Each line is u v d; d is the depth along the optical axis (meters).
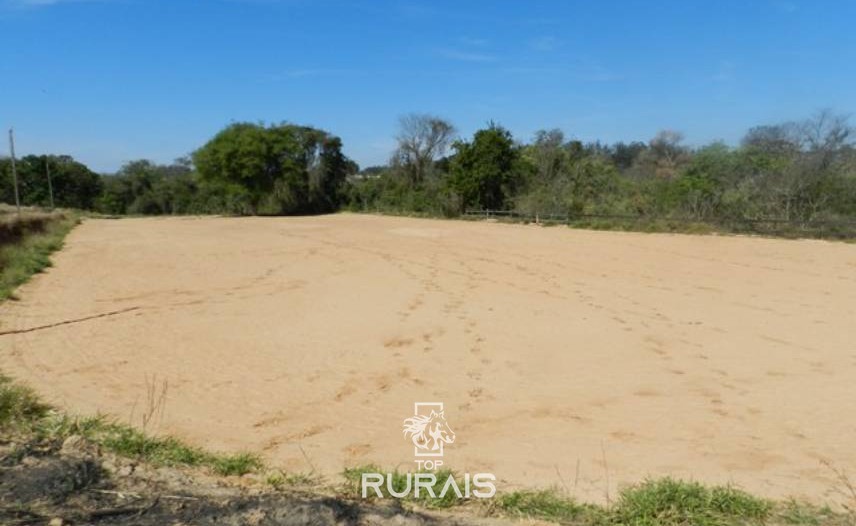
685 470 4.42
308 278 15.48
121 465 3.74
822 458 4.68
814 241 20.53
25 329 9.69
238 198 55.91
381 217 43.78
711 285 13.17
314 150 56.28
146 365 7.65
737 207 25.34
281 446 4.96
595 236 24.56
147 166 69.19
